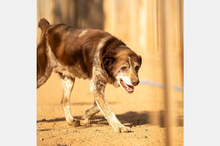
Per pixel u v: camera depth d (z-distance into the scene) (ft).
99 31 17.94
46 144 14.42
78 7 57.06
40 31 20.48
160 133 12.40
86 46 17.29
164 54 11.68
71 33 18.45
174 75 11.69
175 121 11.84
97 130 16.97
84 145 14.12
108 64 16.10
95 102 18.65
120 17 69.00
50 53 19.30
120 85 16.02
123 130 15.98
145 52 51.34
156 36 11.93
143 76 37.81
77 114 23.18
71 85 19.40
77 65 18.04
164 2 12.00
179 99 11.83
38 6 23.85
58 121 20.10
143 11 59.57
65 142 14.69
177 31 12.19
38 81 19.53
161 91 11.95
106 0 69.41
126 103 27.48
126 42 63.82
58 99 28.58
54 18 38.75
